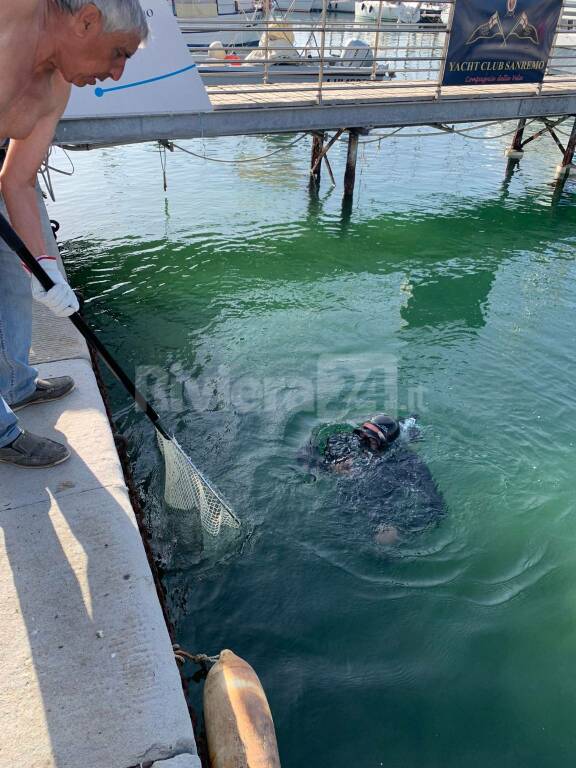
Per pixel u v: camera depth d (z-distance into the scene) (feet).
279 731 8.98
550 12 35.22
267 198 39.06
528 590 11.75
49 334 13.07
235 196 39.22
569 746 8.89
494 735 9.02
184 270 27.66
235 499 13.87
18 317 8.86
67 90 7.58
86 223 33.53
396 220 35.65
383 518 13.38
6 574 7.41
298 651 10.33
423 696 9.60
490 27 33.88
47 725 5.89
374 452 15.19
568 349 21.24
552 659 10.32
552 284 27.04
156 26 25.20
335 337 21.90
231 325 22.66
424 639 10.64
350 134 36.32
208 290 25.66
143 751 5.72
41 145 7.77
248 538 12.74
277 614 11.04
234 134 30.09
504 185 43.50
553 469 15.38
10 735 5.79
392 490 14.10
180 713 6.08
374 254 30.30
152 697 6.19
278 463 15.16
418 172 46.11
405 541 12.83
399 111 34.12
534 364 20.24
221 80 48.29
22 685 6.23
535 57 36.37
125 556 7.70
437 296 25.55
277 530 13.01
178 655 7.97
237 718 6.71
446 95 35.81
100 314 23.21
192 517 12.99
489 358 20.58
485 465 15.43
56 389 10.69
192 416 17.03
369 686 9.76
